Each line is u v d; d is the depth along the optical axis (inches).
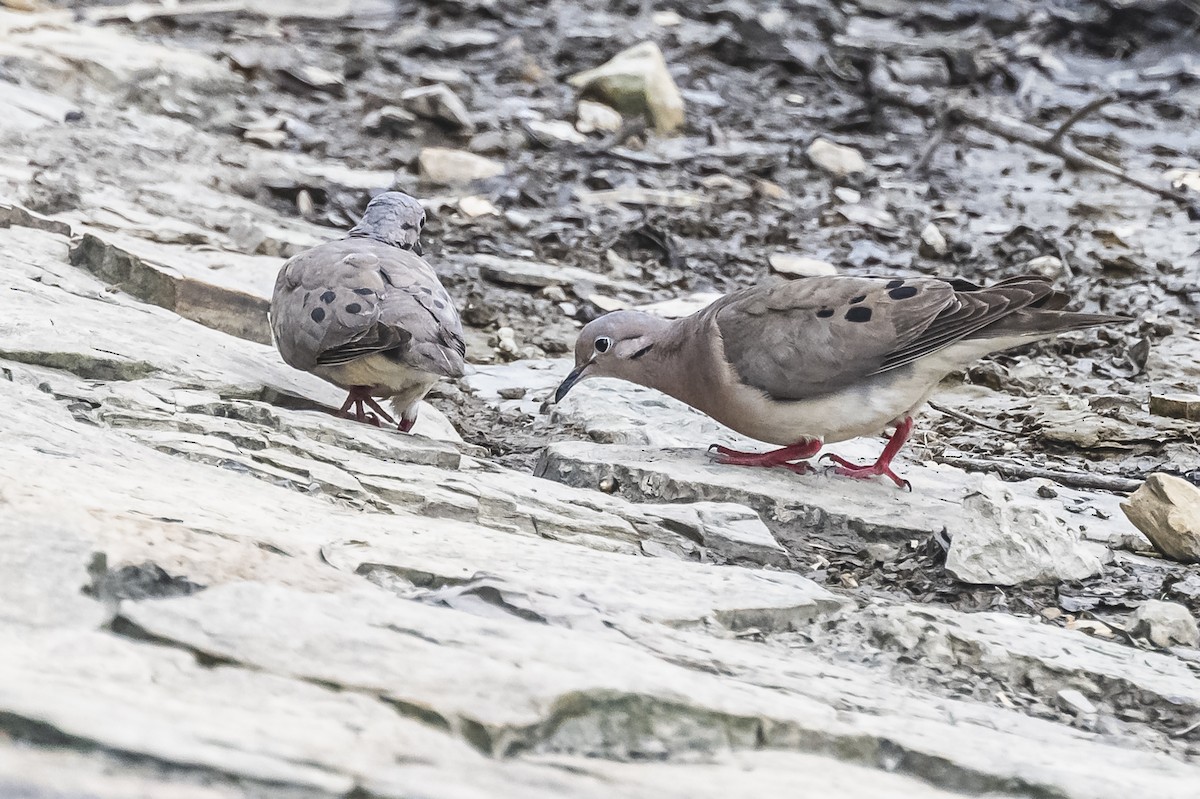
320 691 219.5
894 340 414.6
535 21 1328.7
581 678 236.8
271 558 275.1
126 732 188.1
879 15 1409.9
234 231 716.7
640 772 217.9
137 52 1003.3
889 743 246.4
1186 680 313.0
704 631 300.7
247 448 390.0
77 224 649.6
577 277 756.6
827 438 439.2
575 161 985.5
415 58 1202.0
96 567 248.2
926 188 983.6
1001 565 383.9
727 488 424.5
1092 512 459.2
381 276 451.2
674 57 1251.8
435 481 389.7
